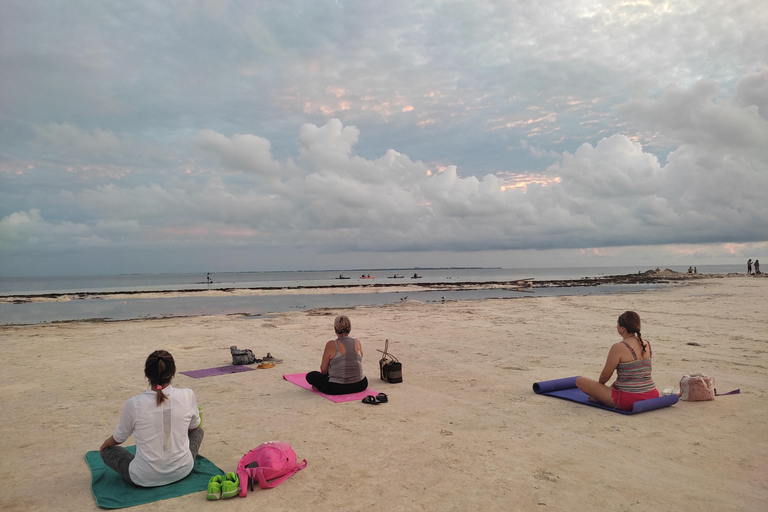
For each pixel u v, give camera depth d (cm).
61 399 673
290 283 7519
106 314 2244
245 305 2750
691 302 2172
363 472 404
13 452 468
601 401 596
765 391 661
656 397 572
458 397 655
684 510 329
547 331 1330
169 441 384
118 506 345
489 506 338
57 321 1822
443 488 370
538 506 337
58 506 351
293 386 738
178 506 345
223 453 456
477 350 1038
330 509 338
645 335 1201
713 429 504
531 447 459
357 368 682
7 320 1975
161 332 1409
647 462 416
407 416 568
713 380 685
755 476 385
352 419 559
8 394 702
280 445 413
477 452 447
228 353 1052
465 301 2580
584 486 370
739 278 4975
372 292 4112
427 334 1288
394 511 333
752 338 1138
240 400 654
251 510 337
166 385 389
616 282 5344
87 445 488
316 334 1342
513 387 710
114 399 673
